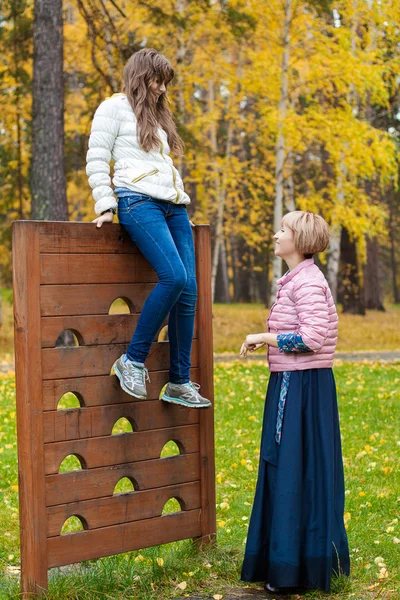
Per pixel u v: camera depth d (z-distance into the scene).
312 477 4.39
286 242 4.60
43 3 16.38
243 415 10.07
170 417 4.83
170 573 4.69
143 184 4.39
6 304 32.25
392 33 19.97
